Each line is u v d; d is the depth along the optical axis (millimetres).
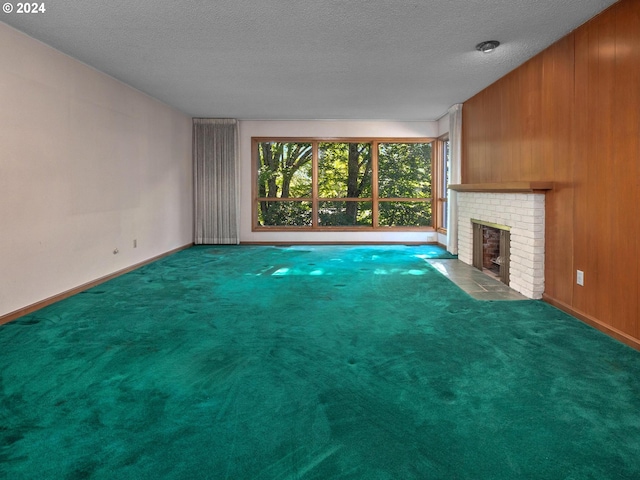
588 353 2635
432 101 6223
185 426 1828
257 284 4621
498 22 3322
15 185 3512
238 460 1593
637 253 2730
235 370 2404
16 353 2668
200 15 3236
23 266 3598
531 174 4168
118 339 2920
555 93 3725
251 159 8008
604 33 3043
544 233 3912
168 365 2477
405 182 8141
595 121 3152
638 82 2699
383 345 2787
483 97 5492
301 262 6035
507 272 4551
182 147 7363
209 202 7941
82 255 4457
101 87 4793
